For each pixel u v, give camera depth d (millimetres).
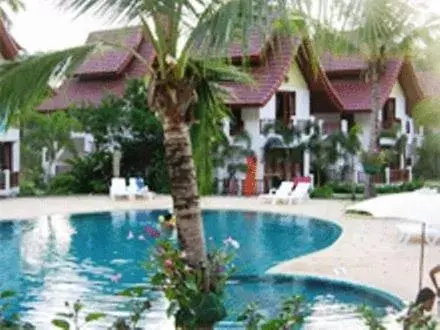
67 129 34219
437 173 42594
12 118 8164
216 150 33406
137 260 18203
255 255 19156
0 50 29422
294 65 37500
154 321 11359
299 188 30922
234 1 6395
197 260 8250
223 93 10281
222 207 28438
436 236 19094
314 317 12133
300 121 35438
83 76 40031
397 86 43312
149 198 31766
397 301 12953
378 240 19906
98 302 13430
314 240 21859
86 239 21812
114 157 32844
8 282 15531
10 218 24719
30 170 36562
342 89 41375
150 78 8398
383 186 35844
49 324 11844
